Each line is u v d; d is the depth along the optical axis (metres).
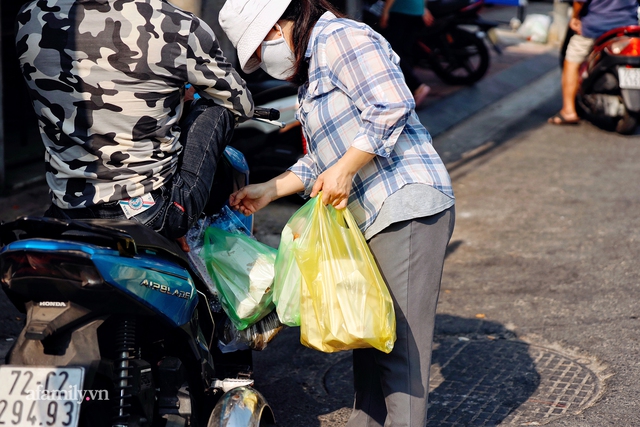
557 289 4.36
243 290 2.58
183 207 2.38
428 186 2.42
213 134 2.52
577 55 8.16
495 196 6.16
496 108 9.30
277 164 5.66
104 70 2.25
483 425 3.02
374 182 2.42
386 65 2.31
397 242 2.44
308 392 3.36
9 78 6.90
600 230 5.31
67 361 2.05
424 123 8.30
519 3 11.63
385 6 7.53
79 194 2.35
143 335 2.40
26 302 2.14
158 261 2.27
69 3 2.28
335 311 2.35
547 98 9.73
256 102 5.61
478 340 3.79
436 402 3.21
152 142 2.35
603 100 7.95
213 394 2.59
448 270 4.71
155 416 2.37
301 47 2.38
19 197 5.49
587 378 3.38
